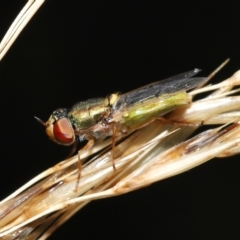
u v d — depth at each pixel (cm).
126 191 6
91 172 6
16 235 6
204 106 6
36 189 6
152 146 6
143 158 6
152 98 6
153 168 6
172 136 6
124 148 6
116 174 6
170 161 6
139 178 6
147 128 6
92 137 6
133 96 6
